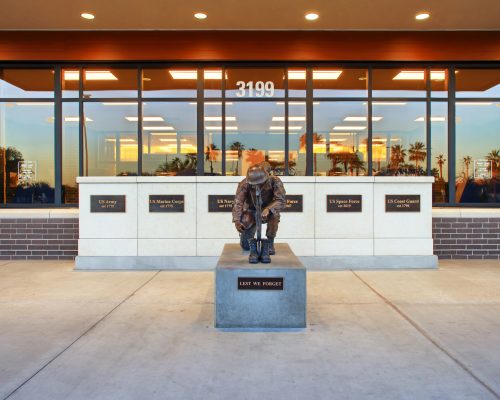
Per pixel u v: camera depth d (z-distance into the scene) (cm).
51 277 747
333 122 1043
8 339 432
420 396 312
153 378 343
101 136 1040
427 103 1033
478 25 976
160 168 1044
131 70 1042
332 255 818
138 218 823
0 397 310
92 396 312
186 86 1044
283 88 1043
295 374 351
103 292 635
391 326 474
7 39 995
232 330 462
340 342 425
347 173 1043
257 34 1008
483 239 949
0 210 971
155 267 818
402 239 825
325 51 1009
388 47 1006
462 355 390
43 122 1034
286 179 820
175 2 862
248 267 470
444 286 671
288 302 468
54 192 1027
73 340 429
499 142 1034
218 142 1045
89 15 920
